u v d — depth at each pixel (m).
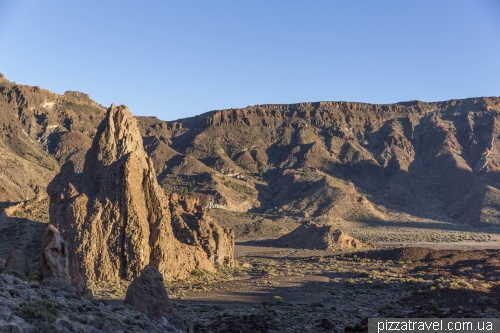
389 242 190.12
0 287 28.72
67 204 72.25
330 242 156.00
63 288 34.38
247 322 47.38
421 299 61.59
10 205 107.50
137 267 68.69
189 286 69.62
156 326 34.12
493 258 98.31
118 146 81.81
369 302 62.97
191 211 96.19
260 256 134.00
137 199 71.94
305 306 59.34
